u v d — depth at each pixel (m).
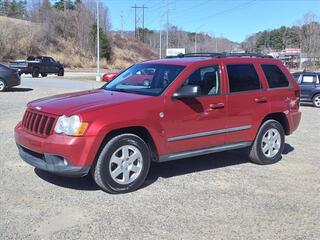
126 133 6.11
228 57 7.35
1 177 6.57
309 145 9.75
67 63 66.06
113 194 5.99
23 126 6.38
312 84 20.73
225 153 8.57
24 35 63.72
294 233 4.91
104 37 75.75
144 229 4.91
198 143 6.79
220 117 7.01
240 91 7.31
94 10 81.00
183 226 5.02
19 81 22.05
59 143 5.66
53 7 82.75
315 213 5.50
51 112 5.91
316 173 7.33
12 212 5.27
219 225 5.07
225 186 6.48
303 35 92.19
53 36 70.56
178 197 5.95
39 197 5.78
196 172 7.18
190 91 6.35
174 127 6.46
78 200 5.72
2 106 15.07
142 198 5.88
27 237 4.64
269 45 132.00
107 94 6.61
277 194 6.18
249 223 5.14
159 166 7.50
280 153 8.04
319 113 17.19
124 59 83.06
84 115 5.71
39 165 5.95
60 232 4.78
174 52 81.31
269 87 7.79
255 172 7.30
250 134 7.51
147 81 6.89
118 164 6.00
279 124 7.96
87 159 5.70
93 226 4.95
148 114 6.16
